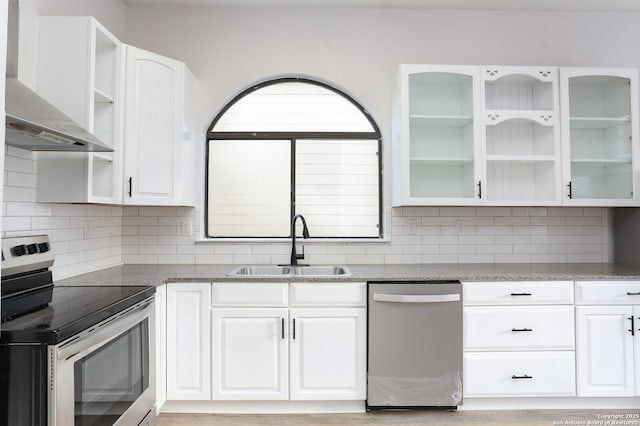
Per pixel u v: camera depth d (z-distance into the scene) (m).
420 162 2.89
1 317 1.38
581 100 2.91
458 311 2.37
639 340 2.42
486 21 3.10
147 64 2.53
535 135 3.01
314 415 2.41
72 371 1.29
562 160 2.78
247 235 3.13
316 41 3.07
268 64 3.06
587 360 2.41
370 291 2.36
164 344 2.35
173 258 2.99
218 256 3.00
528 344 2.40
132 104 2.46
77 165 2.14
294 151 3.12
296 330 2.37
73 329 1.30
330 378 2.37
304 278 2.37
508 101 3.05
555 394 2.40
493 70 2.79
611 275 2.43
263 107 3.15
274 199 3.14
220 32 3.06
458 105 2.93
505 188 2.99
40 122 1.50
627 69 2.80
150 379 1.96
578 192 2.85
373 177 3.14
